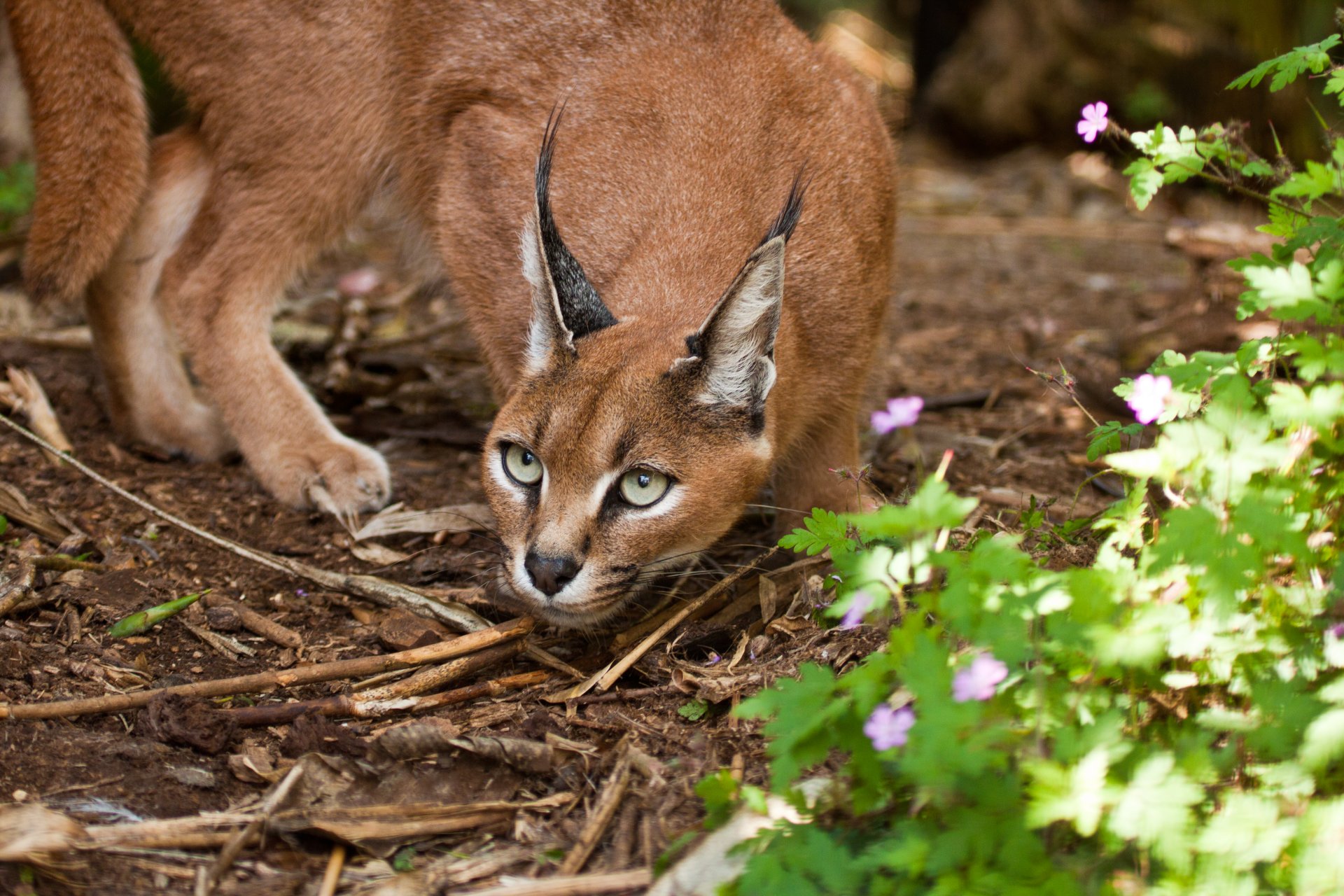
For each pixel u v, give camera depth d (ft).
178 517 22.70
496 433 18.03
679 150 20.71
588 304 18.26
